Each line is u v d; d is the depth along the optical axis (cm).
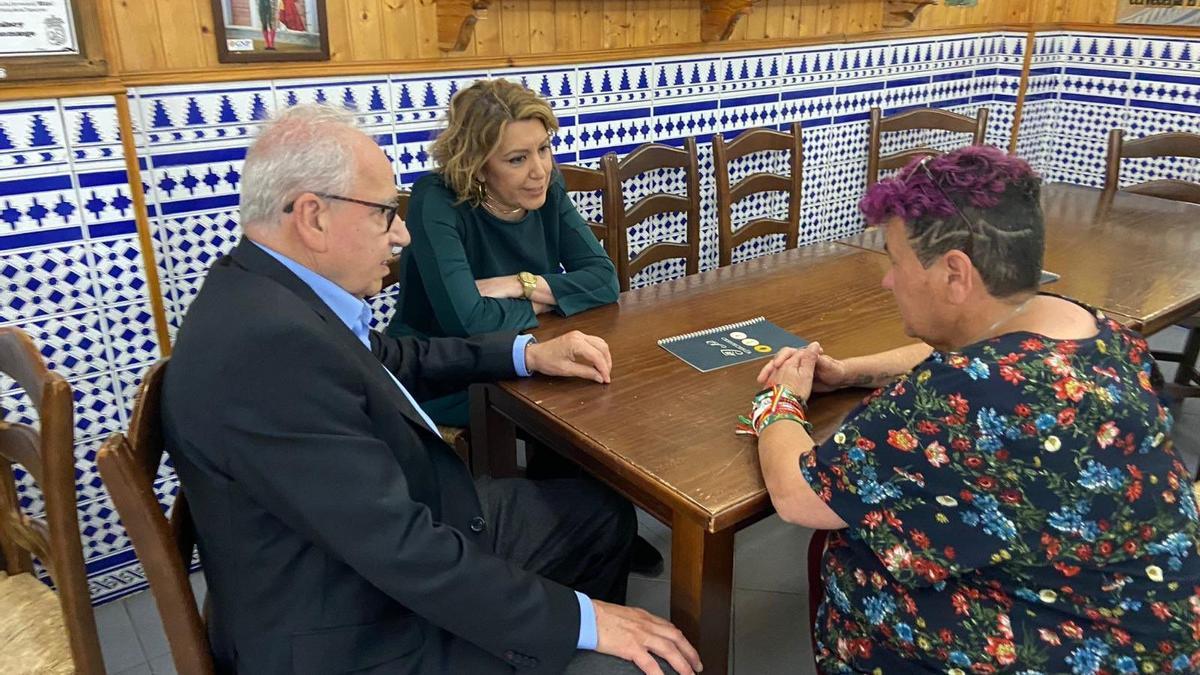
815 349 139
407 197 219
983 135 340
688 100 278
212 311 104
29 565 149
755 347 159
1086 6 356
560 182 202
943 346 109
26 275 172
